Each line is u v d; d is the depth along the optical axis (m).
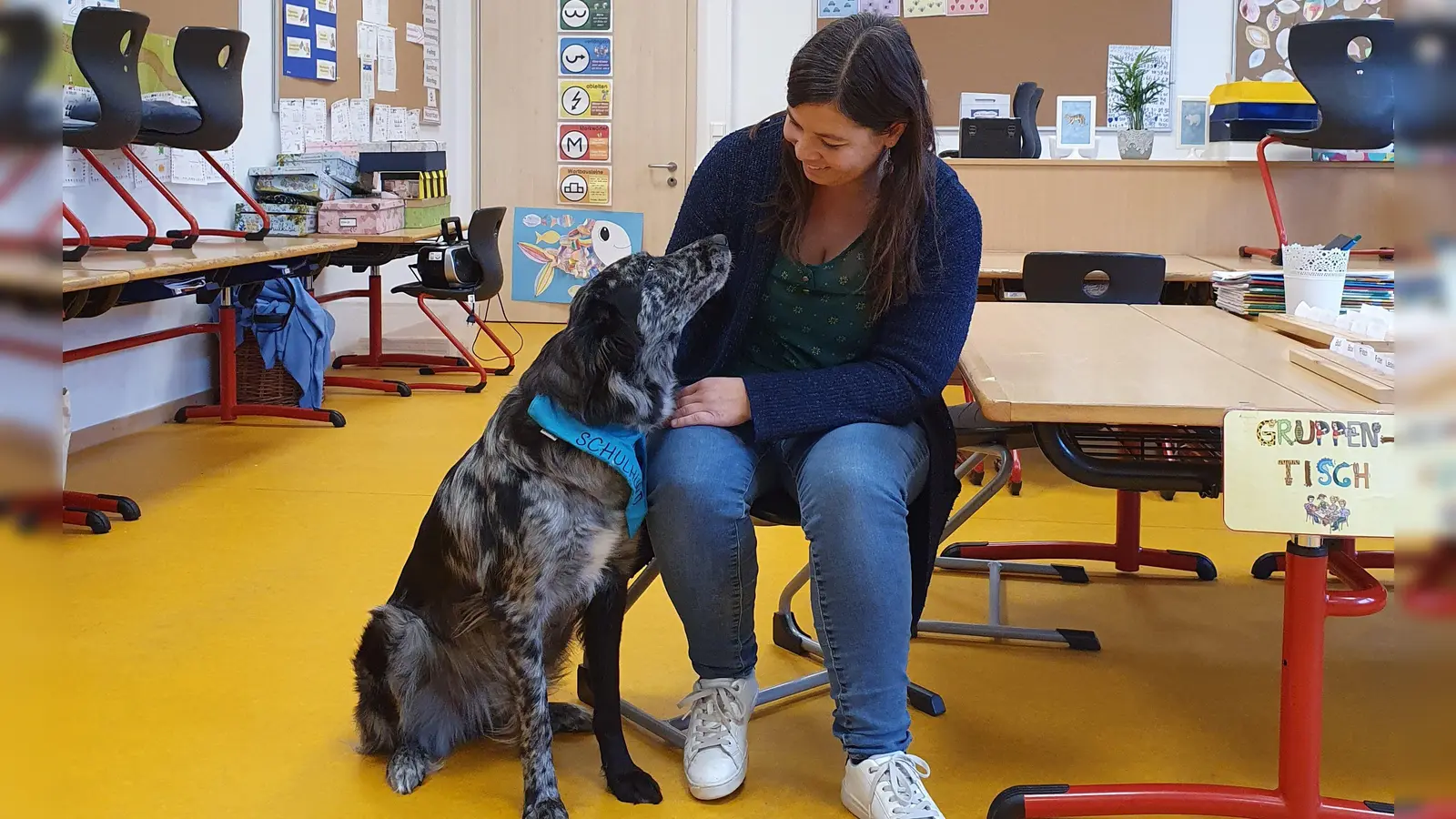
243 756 1.95
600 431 1.69
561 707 2.08
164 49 4.46
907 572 1.68
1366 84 3.84
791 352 1.96
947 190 1.82
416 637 1.84
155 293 3.81
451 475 1.83
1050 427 1.81
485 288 5.64
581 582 1.75
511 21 7.86
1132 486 1.80
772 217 1.85
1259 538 3.38
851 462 1.68
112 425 4.43
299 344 4.98
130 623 2.54
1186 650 2.51
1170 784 1.71
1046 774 1.91
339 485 3.79
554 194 8.01
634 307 1.68
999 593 2.82
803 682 2.20
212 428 4.67
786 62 7.77
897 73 1.63
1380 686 2.28
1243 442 1.50
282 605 2.67
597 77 7.85
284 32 5.47
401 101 6.97
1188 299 4.27
